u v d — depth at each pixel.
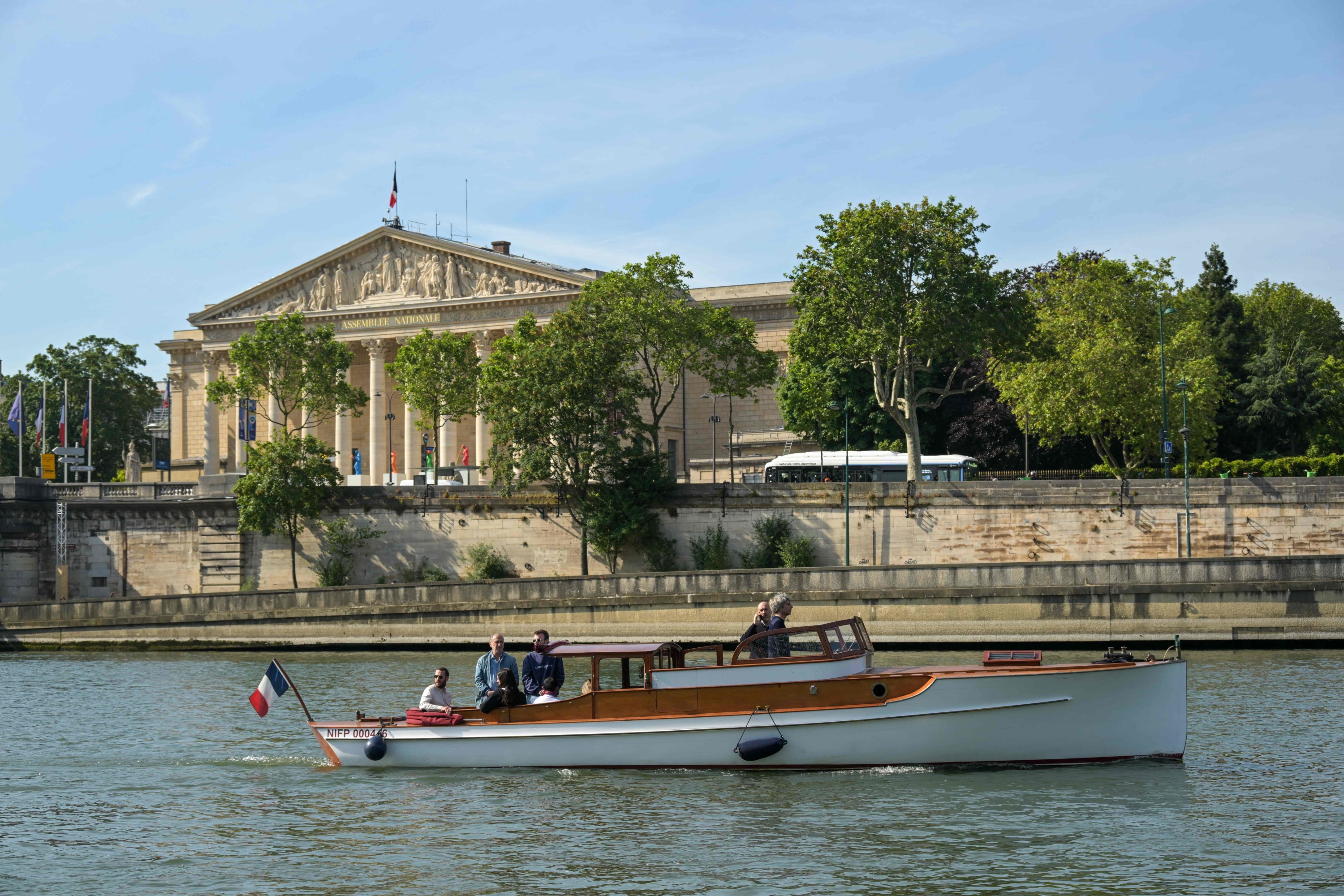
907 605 56.56
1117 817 24.80
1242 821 24.48
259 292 130.50
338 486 82.62
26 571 83.31
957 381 96.69
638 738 29.75
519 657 61.78
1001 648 55.12
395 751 31.09
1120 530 67.50
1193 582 53.88
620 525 73.25
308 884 21.59
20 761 32.91
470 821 25.53
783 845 23.23
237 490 78.94
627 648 30.45
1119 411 77.62
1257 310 118.12
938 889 20.66
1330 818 24.69
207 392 103.56
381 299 126.56
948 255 72.25
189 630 66.88
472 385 97.31
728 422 120.50
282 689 32.19
